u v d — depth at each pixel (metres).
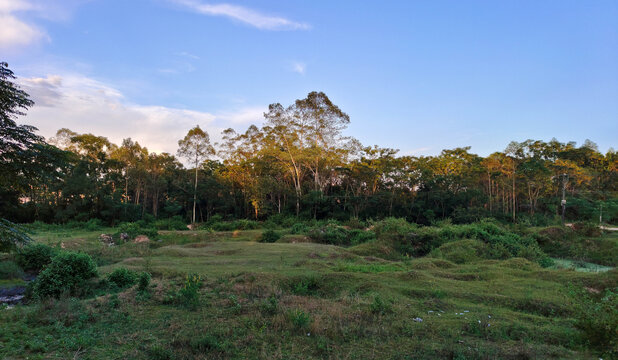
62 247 19.98
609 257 20.92
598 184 53.78
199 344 5.84
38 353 5.48
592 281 10.69
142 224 36.34
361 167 44.28
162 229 36.09
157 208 51.00
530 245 21.44
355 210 43.25
